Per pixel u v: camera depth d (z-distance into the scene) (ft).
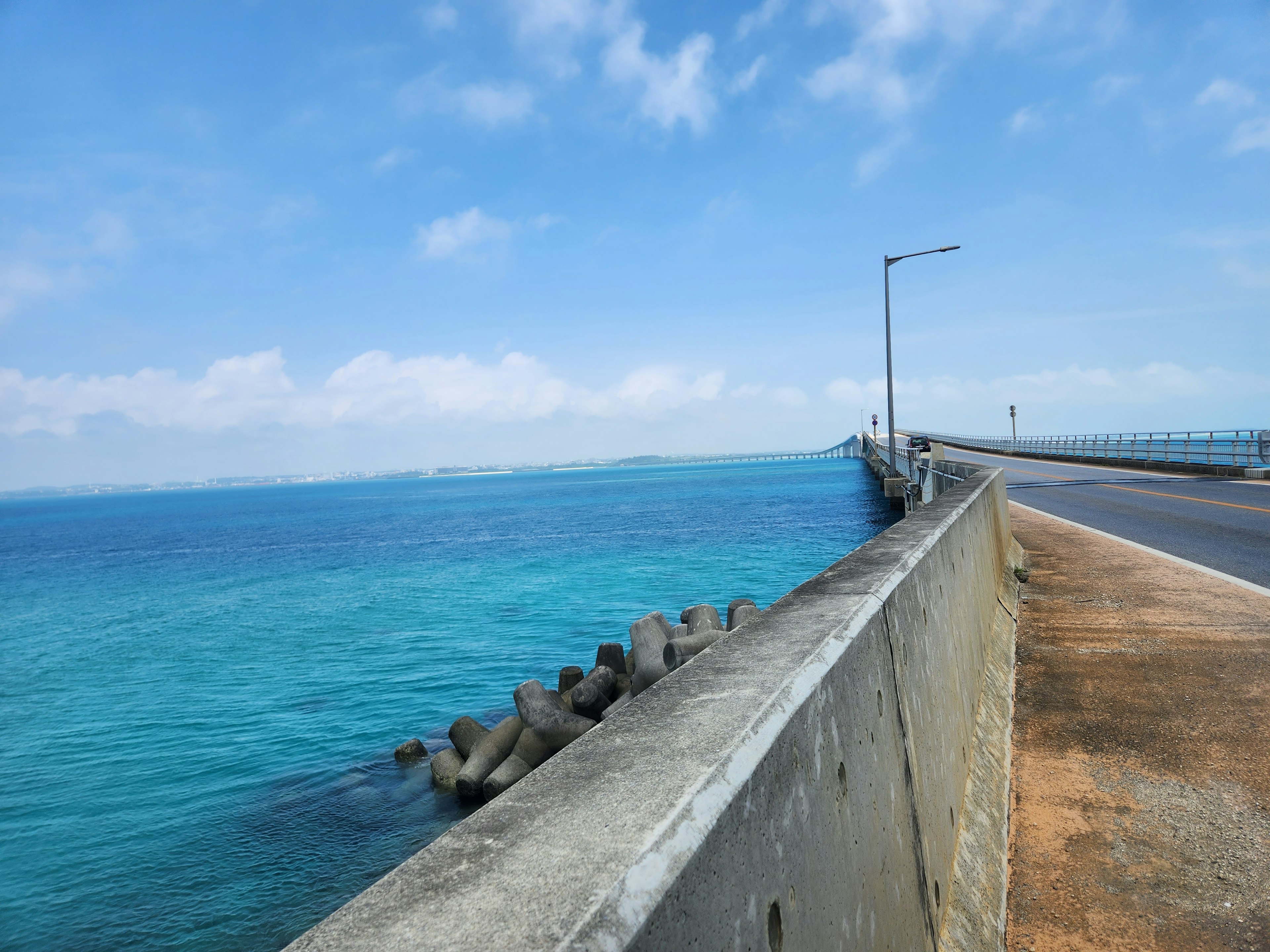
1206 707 14.49
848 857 4.93
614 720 4.35
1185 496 60.70
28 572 179.73
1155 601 23.15
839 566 9.16
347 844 28.19
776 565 97.45
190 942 22.90
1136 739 13.30
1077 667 17.39
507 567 116.67
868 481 310.65
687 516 202.39
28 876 27.32
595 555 123.85
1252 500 55.06
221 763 38.50
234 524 357.82
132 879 26.63
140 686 59.06
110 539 289.94
